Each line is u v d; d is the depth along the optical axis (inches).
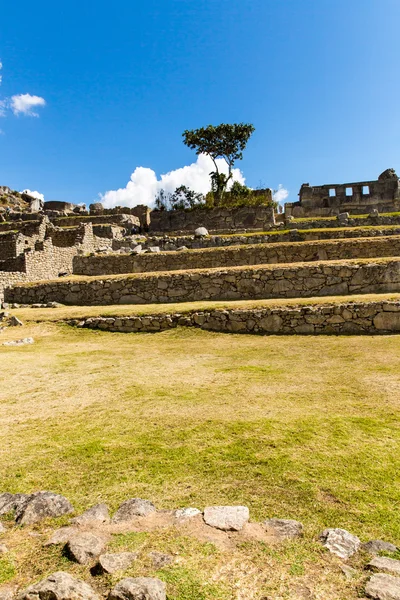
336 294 438.3
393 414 168.1
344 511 104.4
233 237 756.6
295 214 1320.1
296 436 148.9
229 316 370.3
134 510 105.1
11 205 1482.5
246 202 1159.6
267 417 168.9
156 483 121.1
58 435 157.8
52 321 419.5
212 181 1382.9
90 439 153.3
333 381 218.4
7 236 781.9
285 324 356.2
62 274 703.1
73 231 866.8
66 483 123.2
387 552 88.2
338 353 282.4
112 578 81.8
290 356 282.5
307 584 79.4
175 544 92.1
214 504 109.8
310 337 334.6
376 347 290.8
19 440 153.9
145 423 167.3
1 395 208.1
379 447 138.7
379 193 1302.9
